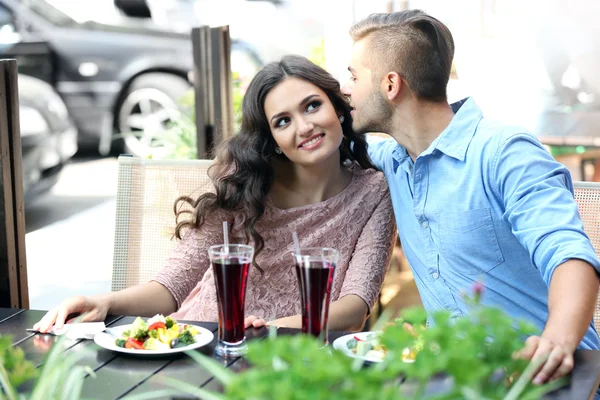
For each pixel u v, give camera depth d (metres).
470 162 2.12
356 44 2.26
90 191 6.97
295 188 2.44
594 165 3.89
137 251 2.72
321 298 1.64
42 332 1.89
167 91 7.64
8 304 2.54
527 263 2.10
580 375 1.57
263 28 7.00
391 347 0.98
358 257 2.39
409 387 1.48
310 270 1.62
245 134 2.40
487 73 3.87
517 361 1.06
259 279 2.41
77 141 7.71
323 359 0.92
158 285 2.31
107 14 7.57
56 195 6.88
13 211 2.54
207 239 2.41
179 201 2.70
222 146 2.45
